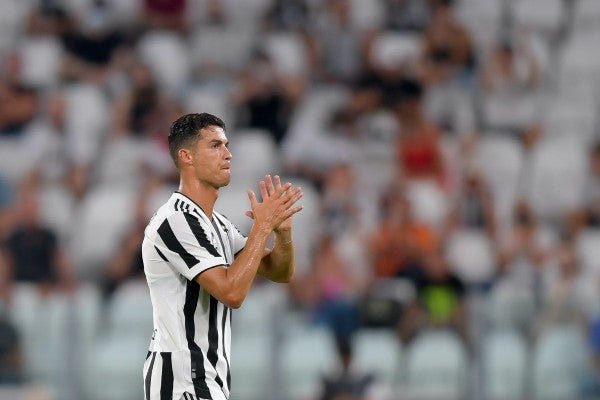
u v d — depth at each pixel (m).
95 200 47.66
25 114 51.81
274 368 37.28
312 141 49.72
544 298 38.31
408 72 52.47
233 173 49.22
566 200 50.53
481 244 45.91
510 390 37.62
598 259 45.59
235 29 56.94
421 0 56.88
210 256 19.00
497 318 38.00
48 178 49.00
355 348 37.84
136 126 50.59
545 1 59.31
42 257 42.31
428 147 49.41
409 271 41.53
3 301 37.84
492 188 50.81
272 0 56.84
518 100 54.53
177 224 19.14
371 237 43.94
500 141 52.78
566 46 57.59
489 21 58.44
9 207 44.59
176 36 56.41
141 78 51.09
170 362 19.25
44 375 37.12
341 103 53.16
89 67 54.38
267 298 38.91
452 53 54.62
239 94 52.53
